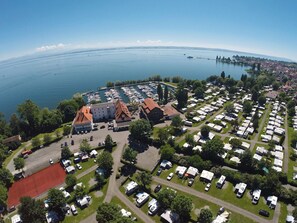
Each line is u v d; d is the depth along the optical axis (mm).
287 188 101188
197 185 104375
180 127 156875
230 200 94750
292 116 185125
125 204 94875
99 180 104875
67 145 144250
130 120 167500
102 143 142500
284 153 131375
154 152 131500
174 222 83875
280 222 83375
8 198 103750
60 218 88750
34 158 133125
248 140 145750
